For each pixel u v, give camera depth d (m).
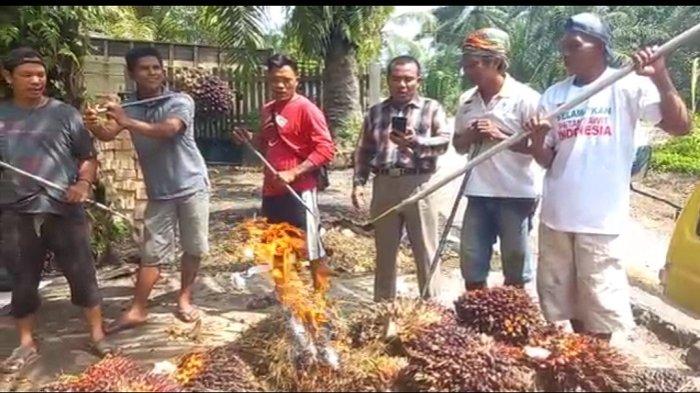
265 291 6.28
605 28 3.92
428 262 5.20
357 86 14.71
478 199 4.59
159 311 5.78
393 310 3.22
